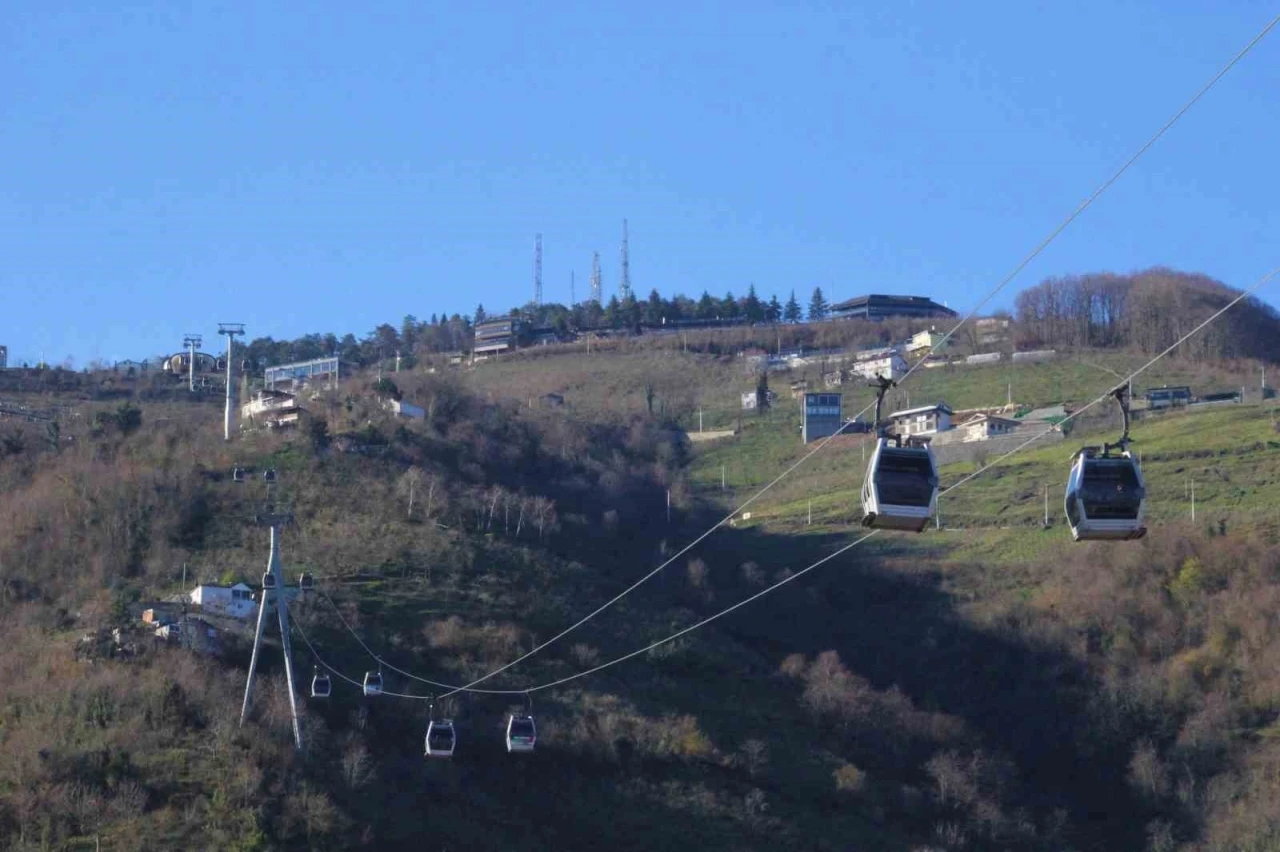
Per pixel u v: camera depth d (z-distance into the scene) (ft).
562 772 278.87
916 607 393.70
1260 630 346.13
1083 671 346.54
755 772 289.94
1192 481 453.17
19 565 363.35
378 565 370.32
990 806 291.38
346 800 248.93
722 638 365.20
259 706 272.10
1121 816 298.35
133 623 306.35
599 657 334.85
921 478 111.34
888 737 315.37
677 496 523.70
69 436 465.47
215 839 229.66
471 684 299.58
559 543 426.92
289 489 419.95
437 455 481.46
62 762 242.99
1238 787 295.07
